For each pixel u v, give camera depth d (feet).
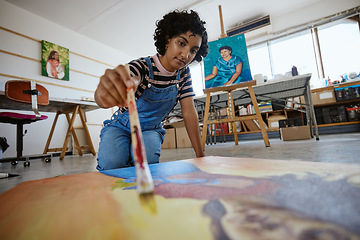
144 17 14.10
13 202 0.97
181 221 0.64
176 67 2.82
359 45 12.88
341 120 12.05
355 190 0.82
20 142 7.55
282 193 0.85
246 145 8.11
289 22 14.92
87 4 12.42
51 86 12.48
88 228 0.64
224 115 14.84
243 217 0.63
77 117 13.38
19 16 11.52
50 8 12.20
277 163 1.64
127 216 0.72
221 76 7.25
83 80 14.53
